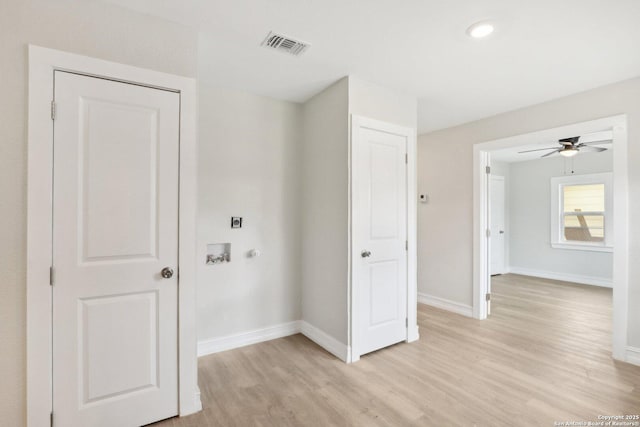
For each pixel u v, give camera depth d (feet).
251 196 9.43
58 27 5.03
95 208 5.24
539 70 7.85
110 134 5.35
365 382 7.20
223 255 9.00
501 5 5.44
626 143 8.17
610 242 16.76
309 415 6.02
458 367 7.91
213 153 8.81
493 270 20.13
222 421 5.84
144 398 5.64
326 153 9.09
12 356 4.76
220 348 8.86
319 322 9.37
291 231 10.19
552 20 5.82
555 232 18.89
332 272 8.80
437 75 8.22
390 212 9.11
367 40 6.61
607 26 5.96
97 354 5.28
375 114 8.74
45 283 4.90
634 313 8.05
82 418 5.16
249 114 9.41
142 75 5.58
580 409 6.15
